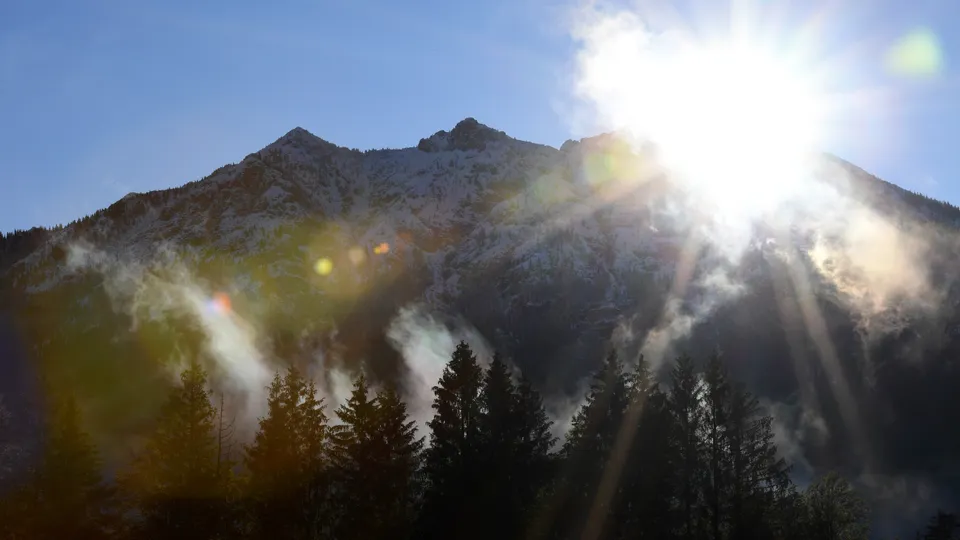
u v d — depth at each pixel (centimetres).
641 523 6712
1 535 7188
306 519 6719
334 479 6756
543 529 6525
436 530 6312
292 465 6712
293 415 6831
